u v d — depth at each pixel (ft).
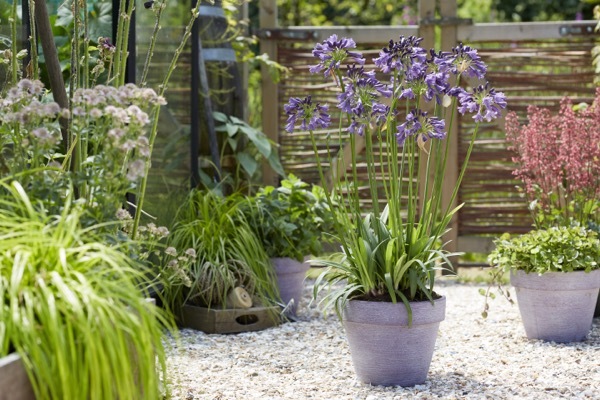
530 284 16.53
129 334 9.23
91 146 13.85
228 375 14.16
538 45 24.29
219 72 23.25
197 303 17.99
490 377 14.05
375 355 13.30
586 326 16.80
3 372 8.16
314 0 42.34
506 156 24.21
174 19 19.16
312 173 24.97
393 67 12.60
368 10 42.83
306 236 19.15
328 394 13.05
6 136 11.57
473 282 23.45
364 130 14.10
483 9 40.93
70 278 9.06
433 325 13.34
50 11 16.81
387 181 24.72
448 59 12.83
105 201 10.58
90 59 16.66
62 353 8.35
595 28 22.91
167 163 18.42
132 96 10.69
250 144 23.85
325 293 21.45
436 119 12.64
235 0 21.94
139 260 12.17
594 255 16.57
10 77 14.38
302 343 16.61
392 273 13.10
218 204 19.11
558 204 19.20
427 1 24.34
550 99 24.08
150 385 8.99
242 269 18.17
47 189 10.48
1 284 8.70
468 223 24.72
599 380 13.84
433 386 13.47
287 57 24.90
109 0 16.52
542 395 13.00
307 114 13.07
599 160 18.52
